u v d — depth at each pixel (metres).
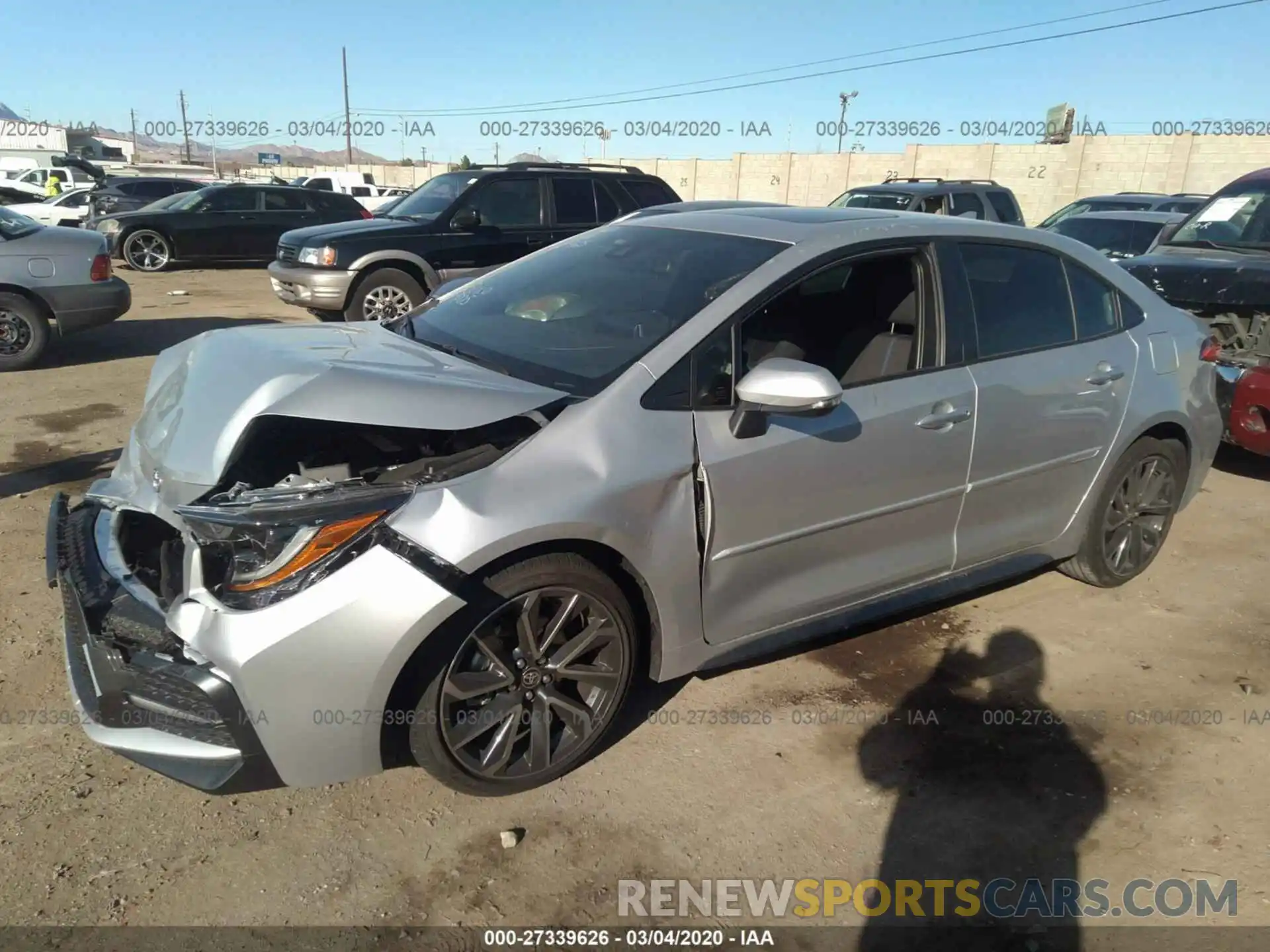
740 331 3.01
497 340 3.25
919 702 3.35
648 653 2.97
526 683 2.71
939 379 3.34
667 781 2.90
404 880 2.48
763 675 3.49
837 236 3.28
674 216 3.86
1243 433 5.32
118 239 15.37
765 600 3.10
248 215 15.92
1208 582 4.37
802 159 32.03
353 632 2.35
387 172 49.78
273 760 2.40
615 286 3.36
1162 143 25.62
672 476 2.76
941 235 3.47
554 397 2.71
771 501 2.97
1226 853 2.67
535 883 2.49
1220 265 5.61
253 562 2.41
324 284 9.26
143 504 2.75
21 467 5.36
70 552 2.83
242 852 2.55
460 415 2.56
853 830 2.73
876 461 3.17
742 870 2.56
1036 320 3.69
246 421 2.58
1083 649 3.74
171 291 13.38
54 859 2.49
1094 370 3.79
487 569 2.54
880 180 30.41
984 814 2.81
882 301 3.48
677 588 2.85
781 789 2.88
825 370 2.72
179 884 2.43
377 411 2.54
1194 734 3.20
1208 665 3.65
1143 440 4.10
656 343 2.93
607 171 10.45
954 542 3.55
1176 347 4.13
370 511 2.40
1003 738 3.16
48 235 7.87
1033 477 3.70
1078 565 4.18
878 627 3.87
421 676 2.50
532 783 2.80
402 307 9.58
